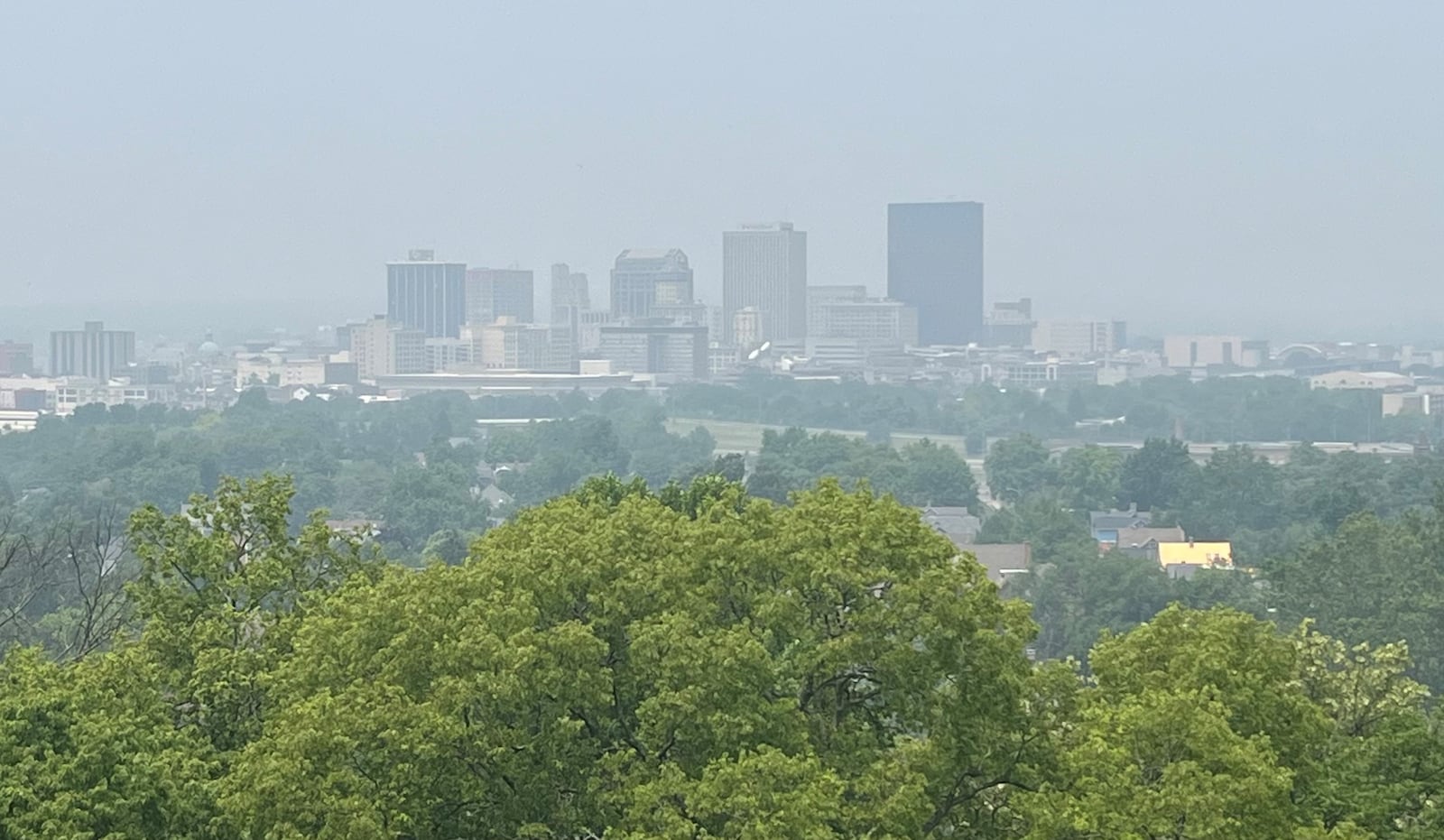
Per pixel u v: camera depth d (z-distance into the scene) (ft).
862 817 292.20
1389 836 336.70
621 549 341.62
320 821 287.28
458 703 299.17
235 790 294.25
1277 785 293.84
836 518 340.18
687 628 310.45
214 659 353.92
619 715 323.57
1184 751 303.07
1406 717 375.25
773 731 305.12
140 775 291.58
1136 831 283.38
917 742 326.44
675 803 291.99
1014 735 326.03
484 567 336.90
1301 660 418.31
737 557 335.06
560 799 311.68
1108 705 330.54
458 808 311.27
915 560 327.26
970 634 318.65
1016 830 320.91
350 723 296.92
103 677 338.75
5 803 283.38
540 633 309.01
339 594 360.69
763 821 274.16
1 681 347.77
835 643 315.99
